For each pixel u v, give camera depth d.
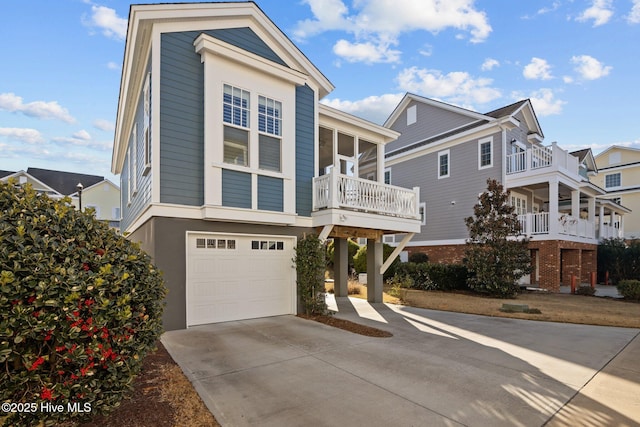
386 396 3.99
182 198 7.23
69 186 33.50
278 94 8.64
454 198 19.56
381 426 3.31
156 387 4.05
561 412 3.67
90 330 2.64
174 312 6.98
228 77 7.80
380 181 12.14
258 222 8.16
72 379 2.60
